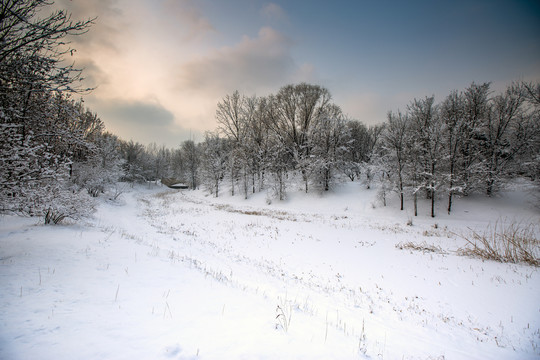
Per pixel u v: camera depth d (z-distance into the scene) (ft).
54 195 29.01
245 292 18.48
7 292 13.75
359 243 44.83
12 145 19.36
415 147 78.48
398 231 56.65
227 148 154.81
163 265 22.72
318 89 126.31
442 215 76.23
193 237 45.70
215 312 13.76
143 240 37.73
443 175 74.95
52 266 19.04
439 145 75.66
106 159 103.91
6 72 18.53
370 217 77.46
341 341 12.54
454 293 23.66
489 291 23.50
